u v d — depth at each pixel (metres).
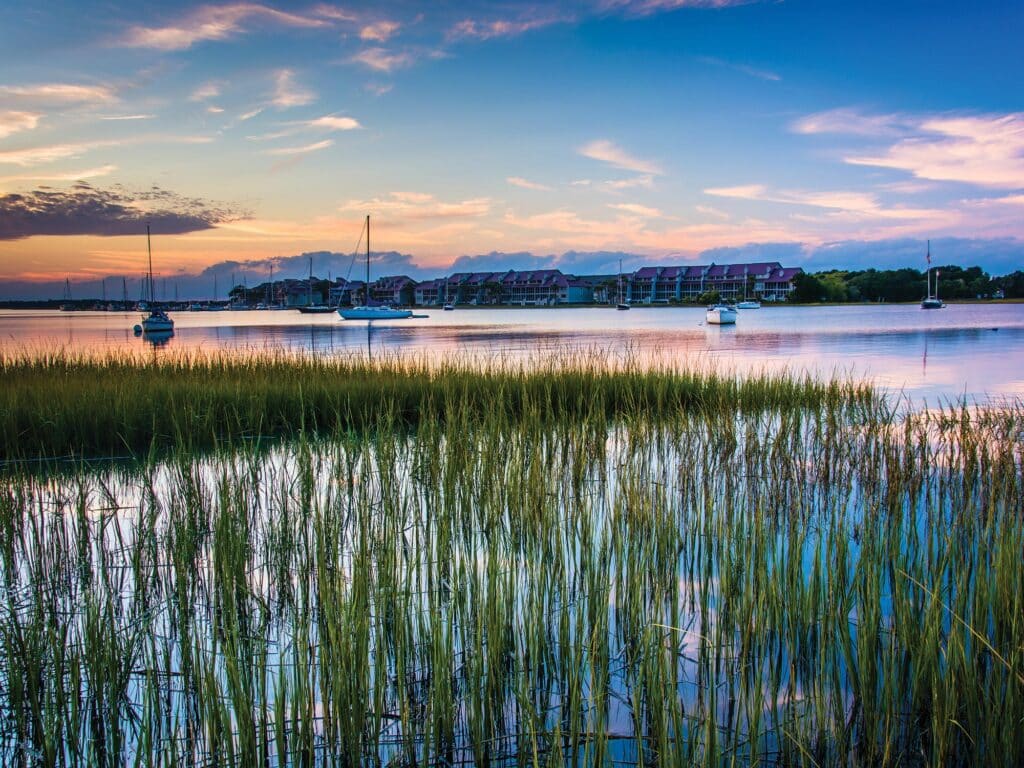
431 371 16.31
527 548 5.16
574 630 4.53
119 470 9.28
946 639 4.13
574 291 149.50
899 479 7.11
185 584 4.82
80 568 5.58
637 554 5.33
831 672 3.65
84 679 4.02
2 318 102.94
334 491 7.77
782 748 3.31
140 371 15.96
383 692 3.84
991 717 3.14
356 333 49.84
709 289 134.88
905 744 3.45
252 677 3.95
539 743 3.55
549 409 10.31
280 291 169.38
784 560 5.20
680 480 7.95
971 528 5.43
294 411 12.20
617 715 3.79
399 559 5.23
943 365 22.03
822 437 10.22
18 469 8.77
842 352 27.81
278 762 3.22
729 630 4.36
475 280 155.25
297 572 5.51
